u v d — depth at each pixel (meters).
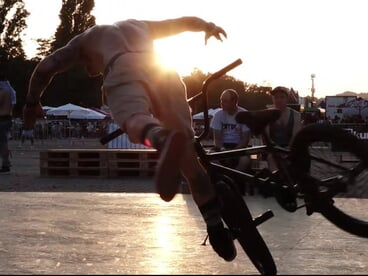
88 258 5.35
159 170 3.36
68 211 8.29
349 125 20.34
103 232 6.67
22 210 8.37
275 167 4.50
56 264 5.10
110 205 8.93
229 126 9.97
